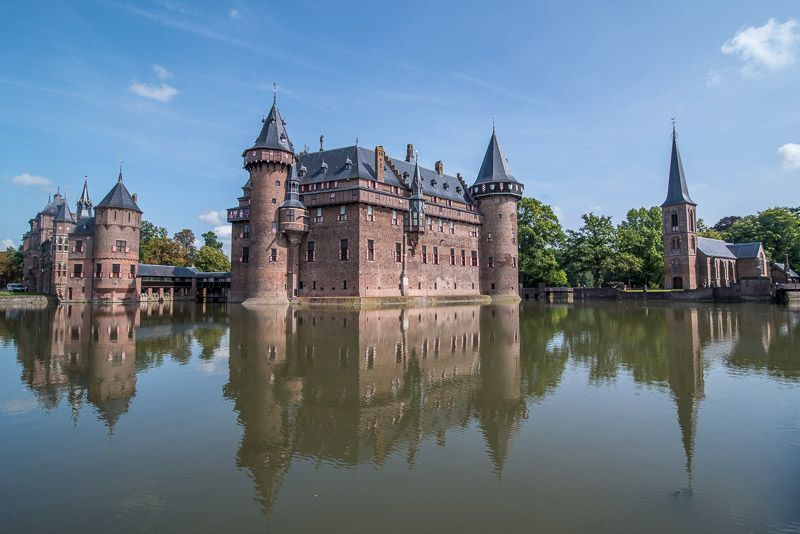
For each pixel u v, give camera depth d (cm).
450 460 1013
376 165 6253
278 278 5825
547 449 1068
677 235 8912
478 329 3191
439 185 7419
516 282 7669
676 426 1212
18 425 1219
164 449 1069
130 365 1920
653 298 7775
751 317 4184
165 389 1552
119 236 7100
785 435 1145
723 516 787
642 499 844
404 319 3916
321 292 5912
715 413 1314
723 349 2348
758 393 1516
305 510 812
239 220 6425
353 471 962
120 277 7094
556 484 901
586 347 2400
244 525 766
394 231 6225
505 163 7800
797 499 841
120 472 954
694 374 1788
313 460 1016
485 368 1877
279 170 5869
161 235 10969
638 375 1767
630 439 1127
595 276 9194
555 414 1309
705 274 9012
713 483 901
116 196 7138
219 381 1653
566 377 1733
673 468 968
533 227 8462
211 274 8075
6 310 5194
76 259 7319
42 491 876
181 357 2088
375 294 5891
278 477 936
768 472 947
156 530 750
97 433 1163
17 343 2516
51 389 1555
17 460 1009
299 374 1758
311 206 6009
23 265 10556
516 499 846
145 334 2873
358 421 1254
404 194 6562
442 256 7000
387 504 831
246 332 2944
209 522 776
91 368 1866
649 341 2627
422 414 1308
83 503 834
